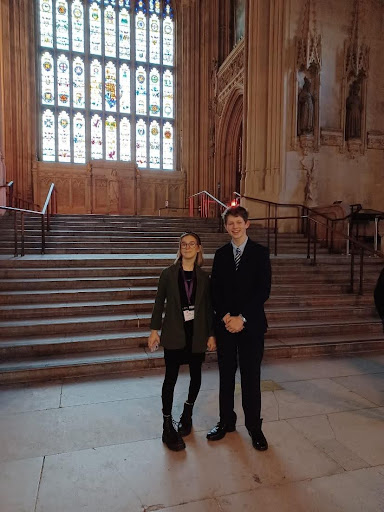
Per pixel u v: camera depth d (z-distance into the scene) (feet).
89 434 10.07
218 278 9.61
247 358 9.37
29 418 10.87
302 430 10.45
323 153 39.37
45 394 12.43
